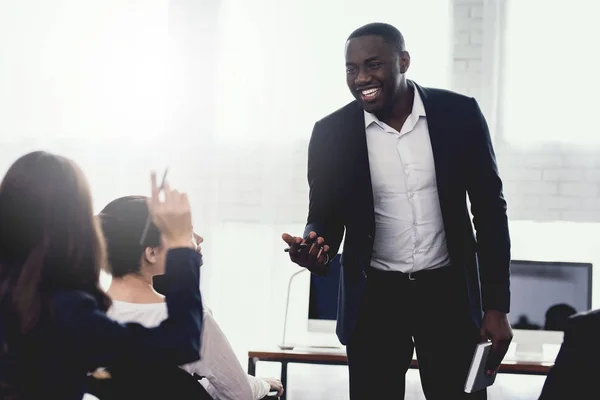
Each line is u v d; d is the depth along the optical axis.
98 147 4.50
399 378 1.98
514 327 3.16
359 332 1.96
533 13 4.21
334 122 2.00
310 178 2.04
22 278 1.25
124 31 4.48
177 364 1.32
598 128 4.16
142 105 4.47
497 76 4.21
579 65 4.18
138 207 1.71
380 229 1.97
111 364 1.29
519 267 3.18
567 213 4.17
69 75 4.52
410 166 1.94
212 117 4.41
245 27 4.39
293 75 4.35
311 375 4.24
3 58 4.55
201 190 4.39
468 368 1.93
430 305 1.94
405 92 1.96
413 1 4.25
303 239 1.84
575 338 1.15
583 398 1.12
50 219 1.27
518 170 4.20
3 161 4.54
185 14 4.45
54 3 4.53
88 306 1.27
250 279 4.34
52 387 1.24
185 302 1.33
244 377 1.81
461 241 1.93
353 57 1.90
